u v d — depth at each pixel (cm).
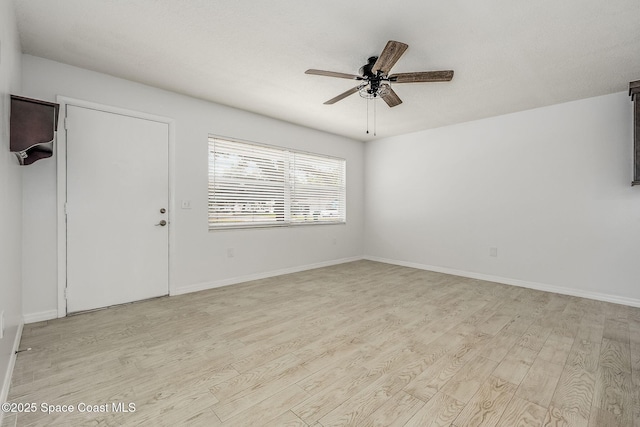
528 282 391
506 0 188
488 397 164
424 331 250
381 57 212
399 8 197
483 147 431
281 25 218
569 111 360
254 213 424
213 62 274
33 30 226
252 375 184
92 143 291
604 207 339
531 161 388
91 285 291
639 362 201
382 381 179
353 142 570
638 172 296
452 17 206
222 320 272
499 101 361
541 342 230
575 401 161
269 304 317
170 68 286
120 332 244
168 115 339
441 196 478
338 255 546
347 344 226
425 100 359
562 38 229
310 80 310
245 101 371
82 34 231
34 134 203
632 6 191
